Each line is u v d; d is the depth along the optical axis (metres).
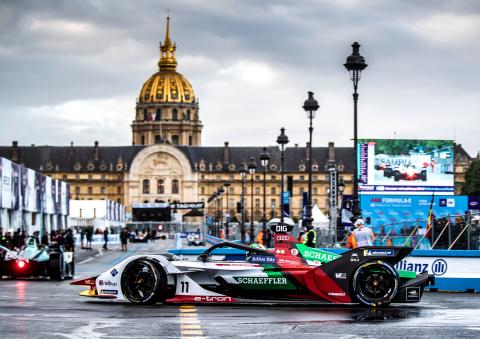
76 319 18.00
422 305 22.38
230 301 21.50
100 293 21.89
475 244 40.72
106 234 92.31
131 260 21.75
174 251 30.62
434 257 29.45
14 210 70.62
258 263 21.73
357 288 21.11
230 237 122.94
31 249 34.00
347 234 54.03
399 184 69.75
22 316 18.50
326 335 15.75
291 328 16.75
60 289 28.17
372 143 69.75
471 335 15.87
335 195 48.22
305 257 21.78
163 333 15.84
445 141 70.06
